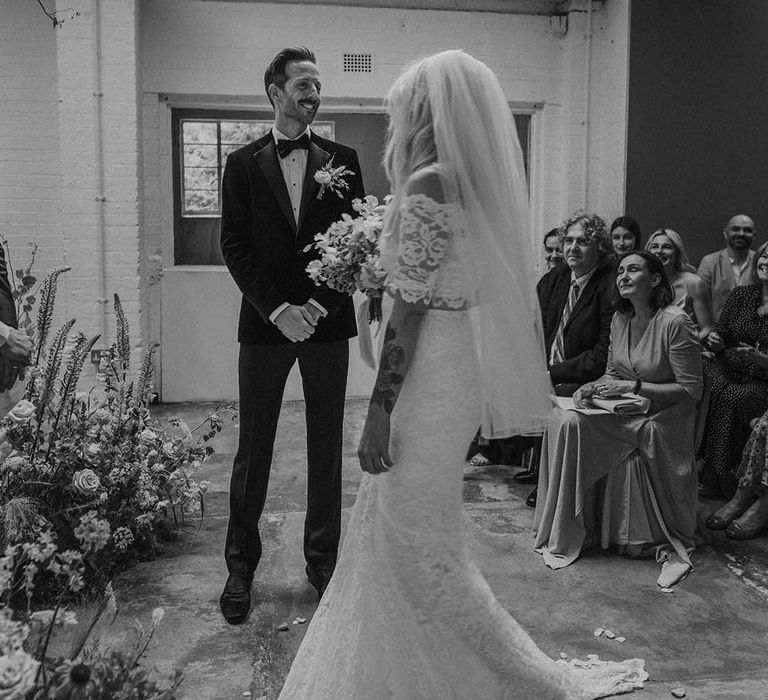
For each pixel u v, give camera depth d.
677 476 3.80
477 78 2.15
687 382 3.79
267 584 3.52
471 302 2.13
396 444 2.18
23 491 3.33
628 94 6.80
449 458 2.16
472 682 2.22
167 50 6.68
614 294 4.12
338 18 6.84
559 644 3.04
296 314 3.05
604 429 3.80
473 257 2.12
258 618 3.21
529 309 2.25
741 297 4.69
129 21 6.23
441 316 2.14
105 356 3.90
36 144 6.72
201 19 6.68
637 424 3.80
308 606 3.32
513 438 5.04
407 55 6.96
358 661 2.20
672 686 2.75
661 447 3.79
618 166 6.93
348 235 2.38
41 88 6.68
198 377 7.06
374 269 2.24
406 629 2.17
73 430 3.65
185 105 6.84
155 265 6.77
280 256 3.14
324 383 3.23
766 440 4.04
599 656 2.95
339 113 7.05
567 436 3.79
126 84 6.28
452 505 2.19
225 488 4.83
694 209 6.96
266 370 3.19
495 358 2.20
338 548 3.69
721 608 3.33
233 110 6.93
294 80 3.09
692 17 6.77
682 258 5.13
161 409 6.79
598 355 4.31
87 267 6.38
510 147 2.21
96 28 6.18
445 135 2.08
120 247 6.41
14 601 3.04
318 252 3.15
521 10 7.05
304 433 6.10
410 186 2.08
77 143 6.29
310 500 3.36
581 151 7.18
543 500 4.01
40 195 6.76
